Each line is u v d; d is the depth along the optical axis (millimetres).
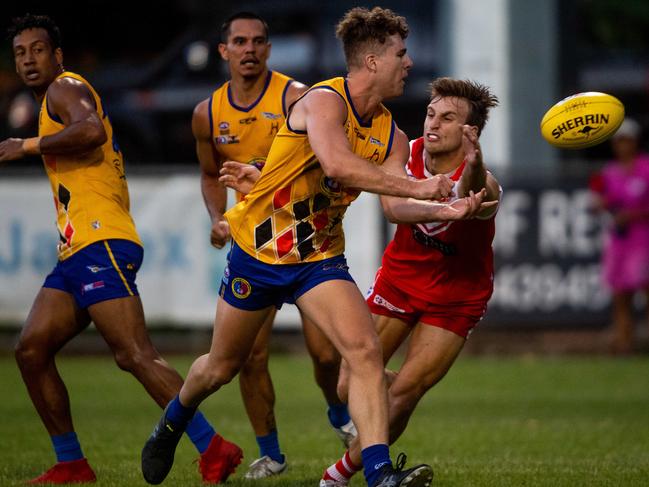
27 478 22781
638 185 46438
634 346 48812
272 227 18828
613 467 23422
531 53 52438
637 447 27859
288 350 50844
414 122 55688
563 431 30703
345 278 18875
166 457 20766
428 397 38281
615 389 40000
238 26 24719
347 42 18703
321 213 18875
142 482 21969
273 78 25219
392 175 17781
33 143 21406
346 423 24984
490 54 52312
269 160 18875
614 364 46781
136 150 56188
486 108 20125
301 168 18609
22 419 33094
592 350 49938
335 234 19109
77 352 51188
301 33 56406
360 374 18281
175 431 20547
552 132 20094
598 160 62219
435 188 17531
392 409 20422
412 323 21422
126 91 56969
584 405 36250
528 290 47656
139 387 41031
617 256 47094
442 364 20656
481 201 17844
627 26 77312
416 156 20891
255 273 19000
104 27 75688
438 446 28094
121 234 21953
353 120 18703
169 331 52188
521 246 47469
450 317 20609
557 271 47562
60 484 21703
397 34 18625
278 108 24984
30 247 47062
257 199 18938
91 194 21969
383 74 18562
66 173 22047
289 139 18641
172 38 75875
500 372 44719
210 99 25406
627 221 46719
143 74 58750
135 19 75688
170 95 56031
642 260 46875
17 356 22000
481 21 52344
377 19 18516
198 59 56938
